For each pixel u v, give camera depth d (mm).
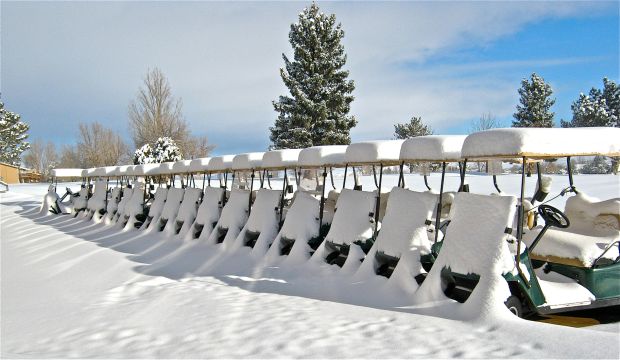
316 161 7113
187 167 10711
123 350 3809
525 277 4250
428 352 3424
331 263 6562
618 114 49719
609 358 3109
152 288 5988
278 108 29328
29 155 65562
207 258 7844
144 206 12125
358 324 4137
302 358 3410
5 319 4992
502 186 16094
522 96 42594
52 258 8562
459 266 4469
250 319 4402
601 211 5492
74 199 16406
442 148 5281
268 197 8195
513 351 3350
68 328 4508
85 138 50250
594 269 4715
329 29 29922
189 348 3750
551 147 4238
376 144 6180
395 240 5441
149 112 37500
